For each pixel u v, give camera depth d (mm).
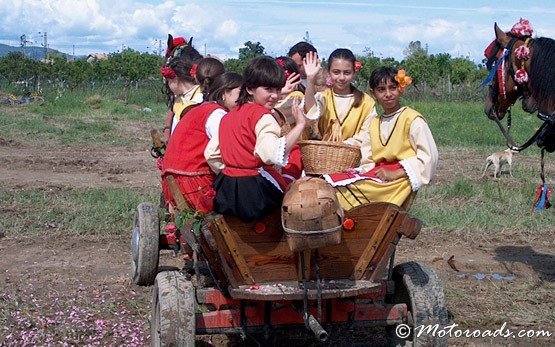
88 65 35375
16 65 34156
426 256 8188
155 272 6816
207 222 4574
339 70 5793
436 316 4867
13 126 20359
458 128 21234
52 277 7211
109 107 27609
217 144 4883
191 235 4855
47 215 9508
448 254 8281
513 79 6691
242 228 4617
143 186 12305
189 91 6867
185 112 5793
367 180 5180
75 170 14125
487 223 9477
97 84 35062
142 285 6949
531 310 6422
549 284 7180
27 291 6684
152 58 36000
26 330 5719
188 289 4723
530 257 8227
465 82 37031
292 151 5184
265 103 4703
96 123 22297
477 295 6805
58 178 13148
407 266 5133
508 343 5691
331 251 4750
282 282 4766
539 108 6539
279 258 4719
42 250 8188
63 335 5617
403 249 8453
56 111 25641
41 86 34688
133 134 20156
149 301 6520
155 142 7168
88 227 9031
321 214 4324
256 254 4684
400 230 4703
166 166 5289
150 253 6730
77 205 10148
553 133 6539
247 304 4793
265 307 4773
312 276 4793
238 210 4535
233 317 4781
